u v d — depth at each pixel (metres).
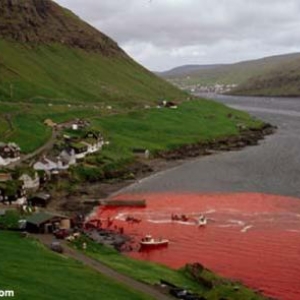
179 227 134.38
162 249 118.38
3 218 122.12
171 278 95.69
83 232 122.75
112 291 81.00
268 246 120.38
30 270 83.12
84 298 74.56
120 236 126.00
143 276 93.50
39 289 74.00
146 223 137.88
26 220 118.94
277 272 105.81
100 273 91.00
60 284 78.81
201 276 97.19
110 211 149.00
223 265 109.31
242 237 126.56
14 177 159.12
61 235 114.12
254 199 163.00
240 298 85.81
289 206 155.00
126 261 103.69
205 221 137.88
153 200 161.50
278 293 96.31
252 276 103.69
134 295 81.31
